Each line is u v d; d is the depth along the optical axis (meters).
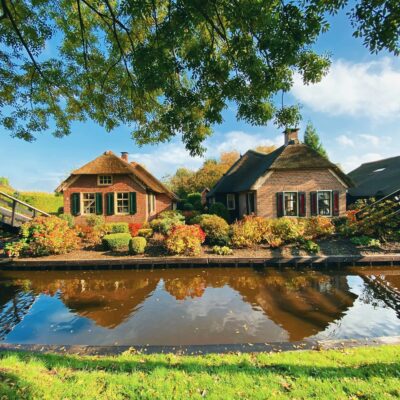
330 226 12.86
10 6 5.79
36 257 11.25
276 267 10.57
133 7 3.44
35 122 7.66
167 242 11.30
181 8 3.57
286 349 3.98
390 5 2.96
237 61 4.28
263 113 4.68
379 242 11.97
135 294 7.95
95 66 6.73
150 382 2.98
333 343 4.14
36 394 2.69
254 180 17.19
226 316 6.27
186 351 3.98
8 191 24.59
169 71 4.01
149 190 20.09
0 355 3.71
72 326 5.88
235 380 3.01
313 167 16.48
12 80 6.81
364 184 23.12
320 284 8.62
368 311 6.52
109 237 12.17
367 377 3.03
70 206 18.53
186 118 5.11
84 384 2.92
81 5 6.28
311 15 3.33
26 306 7.08
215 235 12.31
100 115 7.48
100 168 18.41
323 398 2.66
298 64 4.13
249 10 3.42
